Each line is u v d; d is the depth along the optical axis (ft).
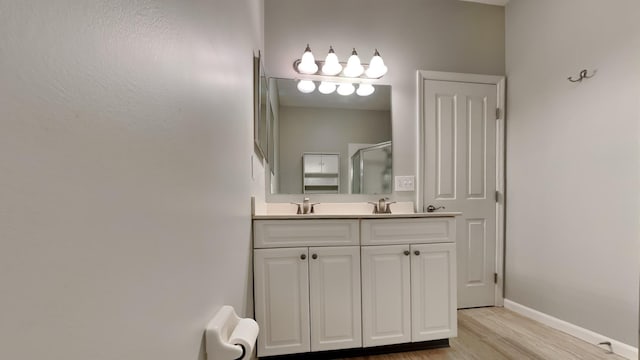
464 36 7.85
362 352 5.35
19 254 0.63
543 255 6.77
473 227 7.77
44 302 0.70
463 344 5.72
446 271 5.48
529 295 7.12
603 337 5.52
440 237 5.50
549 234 6.65
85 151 0.83
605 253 5.52
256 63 5.02
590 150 5.81
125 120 1.02
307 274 5.02
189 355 1.59
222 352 1.89
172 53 1.41
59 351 0.74
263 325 4.89
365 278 5.19
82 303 0.82
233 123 2.90
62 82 0.74
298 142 7.14
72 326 0.79
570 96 6.23
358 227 5.21
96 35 0.87
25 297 0.65
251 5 4.47
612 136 5.44
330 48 6.99
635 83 5.11
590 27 5.84
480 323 6.70
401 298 5.30
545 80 6.82
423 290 5.37
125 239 1.02
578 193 6.03
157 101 1.25
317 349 5.00
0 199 0.59
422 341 5.46
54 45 0.72
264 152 6.12
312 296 5.03
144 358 1.13
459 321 6.82
